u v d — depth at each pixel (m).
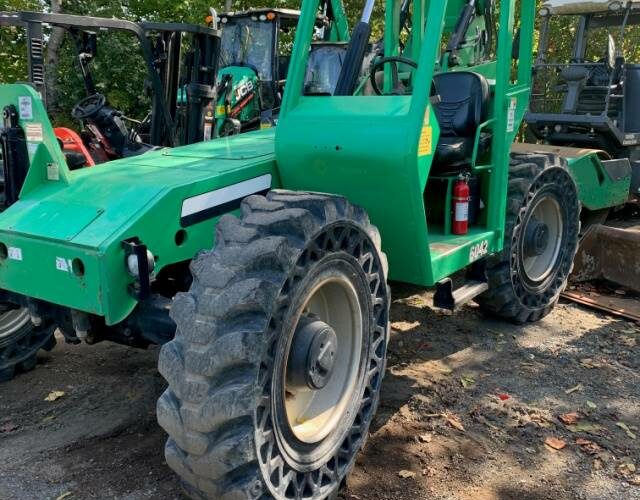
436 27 2.81
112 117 5.00
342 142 2.86
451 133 3.90
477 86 3.89
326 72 5.68
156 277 3.04
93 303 2.62
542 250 4.74
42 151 3.09
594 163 5.71
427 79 2.78
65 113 10.61
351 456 2.89
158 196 2.76
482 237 3.78
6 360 3.87
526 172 4.42
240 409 2.23
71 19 3.98
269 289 2.29
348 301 2.84
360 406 2.97
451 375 3.98
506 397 3.71
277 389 2.44
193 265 2.43
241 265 2.31
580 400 3.68
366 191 2.96
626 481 2.95
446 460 3.10
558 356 4.27
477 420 3.46
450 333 4.62
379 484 2.92
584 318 4.97
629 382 3.91
